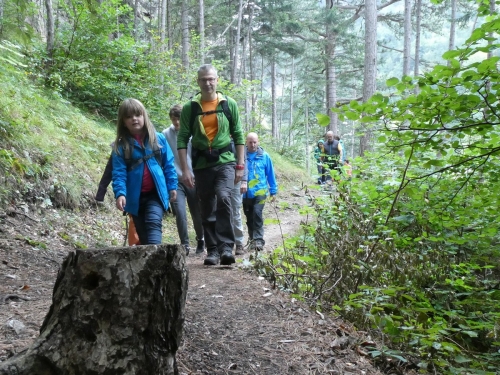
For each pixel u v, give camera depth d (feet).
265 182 22.84
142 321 5.96
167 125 38.83
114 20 38.65
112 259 5.96
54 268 15.15
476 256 17.66
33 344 5.90
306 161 85.10
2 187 18.07
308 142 92.99
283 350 9.71
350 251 14.48
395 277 14.07
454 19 73.77
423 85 11.35
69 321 5.90
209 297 12.50
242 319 11.10
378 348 10.52
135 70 38.99
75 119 29.40
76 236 19.54
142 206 12.67
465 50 10.73
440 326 11.79
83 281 5.93
